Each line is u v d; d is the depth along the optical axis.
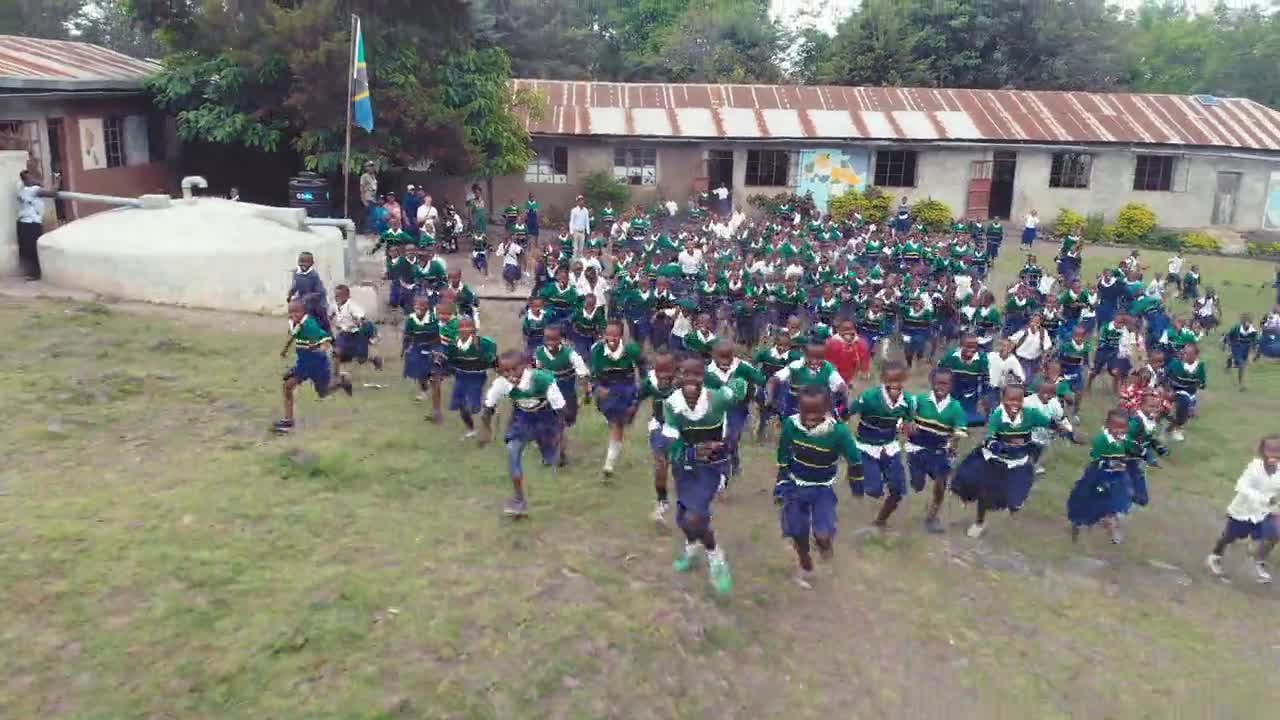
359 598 6.52
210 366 12.06
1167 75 49.75
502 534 7.90
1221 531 9.87
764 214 32.12
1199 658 7.13
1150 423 9.21
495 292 20.39
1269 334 17.88
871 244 23.14
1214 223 33.91
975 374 11.07
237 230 16.06
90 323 13.03
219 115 23.91
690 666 6.34
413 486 8.82
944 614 7.46
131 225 15.56
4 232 15.36
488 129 26.67
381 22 24.77
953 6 43.25
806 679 6.41
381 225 24.55
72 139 21.73
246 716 5.28
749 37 47.91
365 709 5.43
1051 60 43.78
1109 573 8.59
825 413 7.15
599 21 51.66
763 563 8.01
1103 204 33.69
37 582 6.21
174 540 7.02
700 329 11.25
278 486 8.34
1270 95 48.25
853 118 33.25
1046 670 6.78
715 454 7.17
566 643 6.32
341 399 11.62
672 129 31.69
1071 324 15.86
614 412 9.49
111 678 5.42
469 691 5.73
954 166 32.97
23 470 8.12
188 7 23.98
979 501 9.00
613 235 25.42
